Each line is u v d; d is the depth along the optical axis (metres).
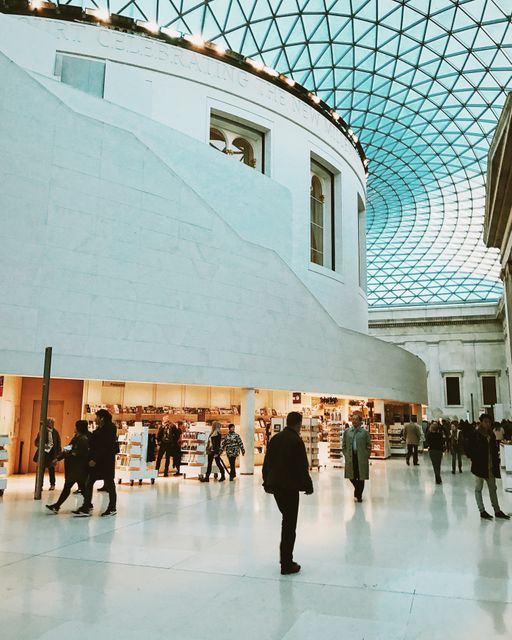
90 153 14.84
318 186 30.77
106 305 14.58
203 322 16.69
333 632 4.16
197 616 4.51
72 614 4.54
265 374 18.36
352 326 30.09
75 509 10.08
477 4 29.64
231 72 24.41
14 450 16.16
